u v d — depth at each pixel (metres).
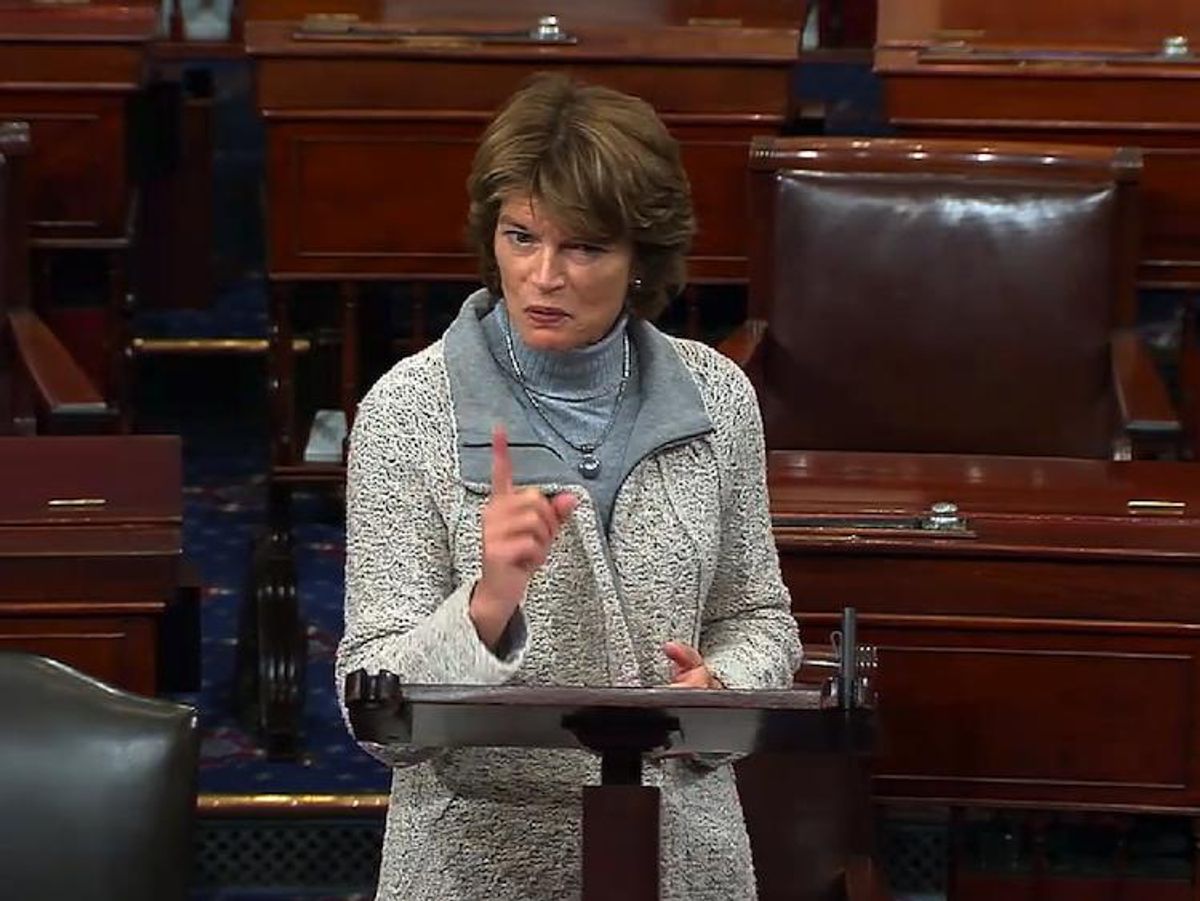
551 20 18.86
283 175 18.75
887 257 16.98
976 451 17.02
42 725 9.26
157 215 23.17
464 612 8.34
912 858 15.73
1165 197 18.59
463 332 9.16
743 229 18.89
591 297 8.82
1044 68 18.48
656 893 7.37
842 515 13.28
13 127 17.14
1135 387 16.48
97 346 20.03
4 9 19.17
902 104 18.64
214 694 17.19
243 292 23.88
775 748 7.38
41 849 9.18
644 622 9.05
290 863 15.73
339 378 20.84
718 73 18.66
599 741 7.41
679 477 9.14
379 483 8.98
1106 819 14.61
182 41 24.80
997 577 12.85
